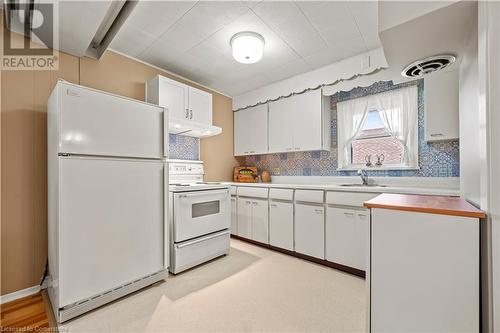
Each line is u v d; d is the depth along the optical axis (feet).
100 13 5.23
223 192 8.65
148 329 4.60
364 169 9.18
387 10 3.72
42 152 6.25
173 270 6.98
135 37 7.24
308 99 9.86
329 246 7.64
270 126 11.23
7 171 5.72
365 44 7.66
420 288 3.34
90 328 4.61
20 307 5.37
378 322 3.65
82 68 7.17
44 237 6.23
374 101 8.95
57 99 4.75
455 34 3.86
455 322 3.11
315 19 6.38
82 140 4.99
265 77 10.34
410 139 8.08
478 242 2.99
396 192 6.57
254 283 6.53
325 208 7.80
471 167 4.15
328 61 8.83
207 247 7.95
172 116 8.55
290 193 8.71
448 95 6.63
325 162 10.28
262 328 4.63
